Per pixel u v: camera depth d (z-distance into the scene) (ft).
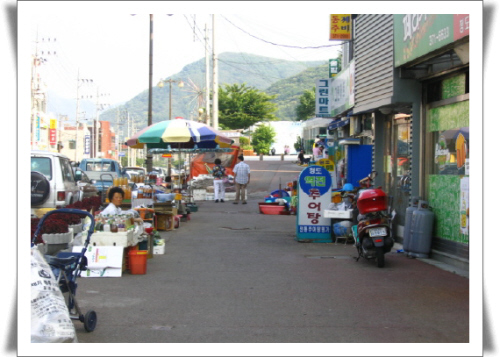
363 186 39.42
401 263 31.04
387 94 35.42
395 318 20.29
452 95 31.22
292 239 40.88
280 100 511.40
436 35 27.53
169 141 42.29
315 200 39.24
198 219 54.44
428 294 23.81
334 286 25.39
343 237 38.37
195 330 18.81
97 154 268.62
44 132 195.83
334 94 62.18
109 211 30.14
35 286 15.88
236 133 146.51
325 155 75.56
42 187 40.37
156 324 19.49
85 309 21.26
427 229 32.07
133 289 24.66
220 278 27.09
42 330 15.55
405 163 37.76
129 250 29.17
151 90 87.25
